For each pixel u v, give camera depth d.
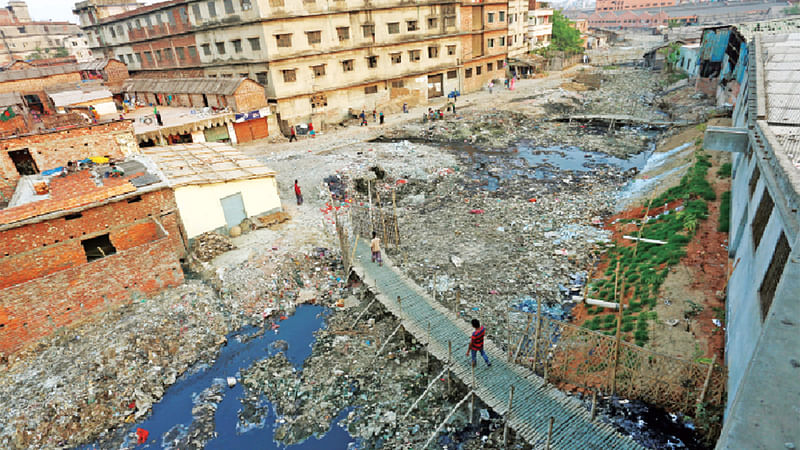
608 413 11.09
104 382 14.03
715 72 41.03
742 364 8.46
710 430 9.76
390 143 37.91
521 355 13.56
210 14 42.38
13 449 12.16
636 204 22.38
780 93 13.38
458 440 11.84
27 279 16.17
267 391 14.04
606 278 16.98
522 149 35.78
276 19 38.38
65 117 25.94
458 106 49.72
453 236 22.03
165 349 15.51
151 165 21.95
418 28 49.41
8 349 14.86
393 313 15.54
